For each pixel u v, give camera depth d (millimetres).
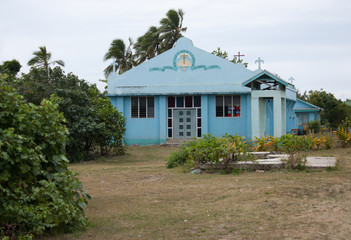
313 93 44375
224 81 23047
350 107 37344
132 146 23391
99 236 5312
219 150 10414
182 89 23391
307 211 6098
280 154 13039
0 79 5672
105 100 18969
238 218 5926
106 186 9477
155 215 6359
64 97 16594
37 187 5250
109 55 38531
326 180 8414
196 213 6387
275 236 5020
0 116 5289
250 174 9914
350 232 5062
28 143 5309
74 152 16250
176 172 11117
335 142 17641
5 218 4844
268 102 22703
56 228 5305
